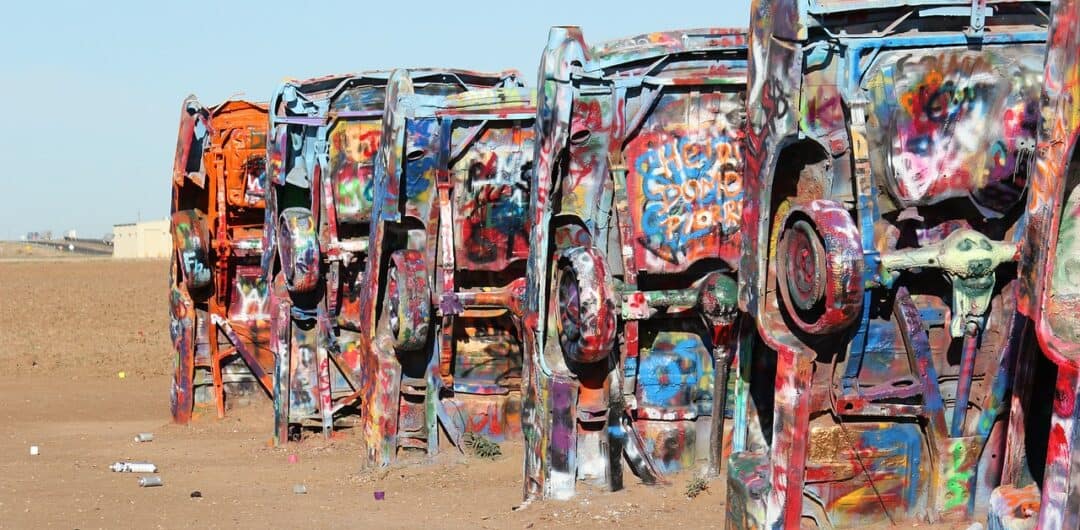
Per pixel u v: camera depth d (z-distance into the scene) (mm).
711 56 10562
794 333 8234
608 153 10453
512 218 12594
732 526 8664
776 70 8117
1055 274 6809
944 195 8227
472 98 12531
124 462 14219
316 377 15398
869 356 8391
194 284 17031
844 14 8195
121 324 38625
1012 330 8242
